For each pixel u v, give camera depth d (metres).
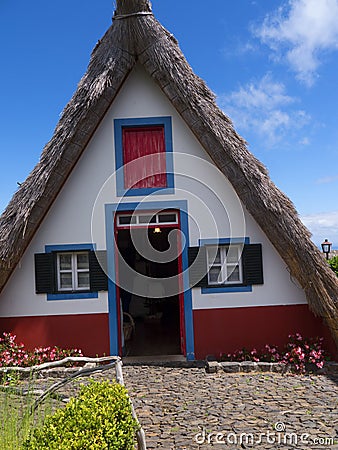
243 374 7.56
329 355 8.11
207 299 8.52
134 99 8.69
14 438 4.03
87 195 8.60
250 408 5.88
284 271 8.49
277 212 7.95
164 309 13.64
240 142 8.27
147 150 8.76
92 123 8.28
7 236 7.95
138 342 10.35
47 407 5.02
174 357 8.70
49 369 7.77
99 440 3.38
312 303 7.96
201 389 6.73
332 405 5.93
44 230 8.54
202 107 8.22
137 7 8.46
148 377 7.41
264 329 8.45
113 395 4.25
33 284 8.49
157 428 5.31
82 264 8.70
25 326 8.44
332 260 13.63
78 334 8.45
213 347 8.45
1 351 8.00
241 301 8.50
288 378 7.27
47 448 3.17
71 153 8.20
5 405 4.97
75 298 8.49
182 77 8.28
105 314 8.48
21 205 8.02
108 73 8.28
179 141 8.65
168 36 8.58
